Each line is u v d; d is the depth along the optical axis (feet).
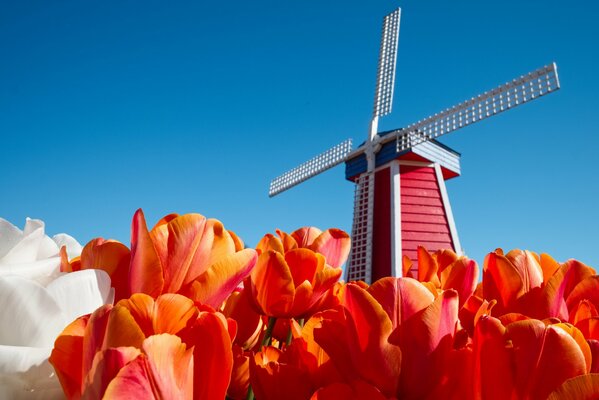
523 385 2.24
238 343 4.15
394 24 92.68
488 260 3.82
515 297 3.64
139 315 2.15
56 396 2.20
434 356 2.49
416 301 2.59
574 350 2.23
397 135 79.61
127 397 1.80
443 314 2.55
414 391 2.48
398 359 2.44
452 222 79.36
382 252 76.07
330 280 3.96
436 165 81.41
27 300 2.21
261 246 4.42
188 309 2.21
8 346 2.07
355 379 2.52
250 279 3.96
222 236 3.17
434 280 4.99
